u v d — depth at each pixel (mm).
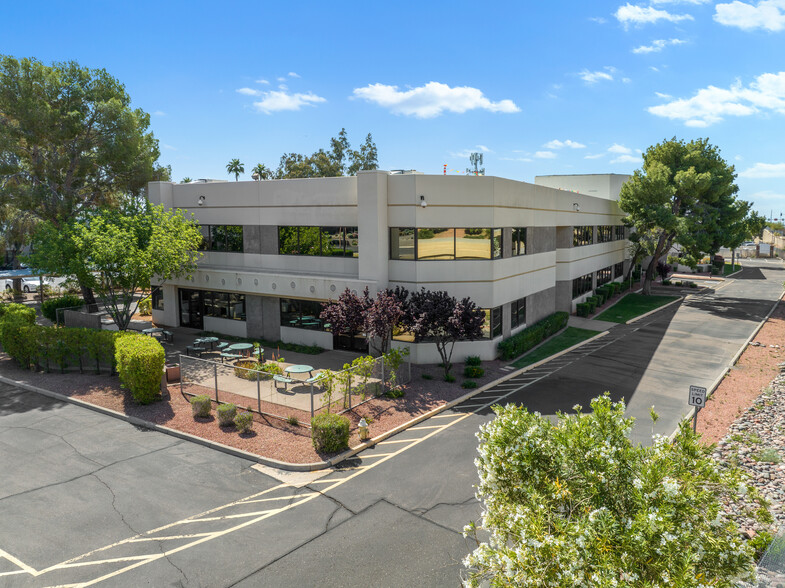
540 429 8375
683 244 45250
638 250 49312
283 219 27812
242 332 29953
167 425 17344
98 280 26375
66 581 10047
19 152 33406
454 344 24719
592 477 7508
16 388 21391
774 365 25312
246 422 16797
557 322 32281
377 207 24031
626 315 38844
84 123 34000
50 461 15016
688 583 5844
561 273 36906
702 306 43312
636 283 57781
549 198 31469
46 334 22750
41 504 12750
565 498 7609
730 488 7441
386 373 21156
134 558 10750
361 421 16453
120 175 36688
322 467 14805
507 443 8297
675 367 25000
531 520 6961
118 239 25094
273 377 19766
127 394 20156
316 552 10961
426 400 20062
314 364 24469
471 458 15359
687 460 7660
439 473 14461
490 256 24750
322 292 25688
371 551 11000
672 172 47062
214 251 30625
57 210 33719
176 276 28734
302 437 16531
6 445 16031
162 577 10180
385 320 20656
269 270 28656
